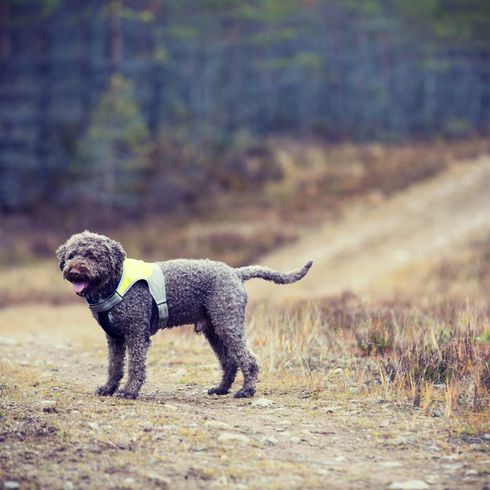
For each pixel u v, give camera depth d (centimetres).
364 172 3444
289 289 2231
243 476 487
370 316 995
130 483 466
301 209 3125
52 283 2288
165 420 604
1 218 3253
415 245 2522
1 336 1299
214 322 726
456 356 770
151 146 3797
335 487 471
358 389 723
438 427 601
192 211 3231
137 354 708
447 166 3369
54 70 4562
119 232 2980
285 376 794
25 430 558
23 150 3959
